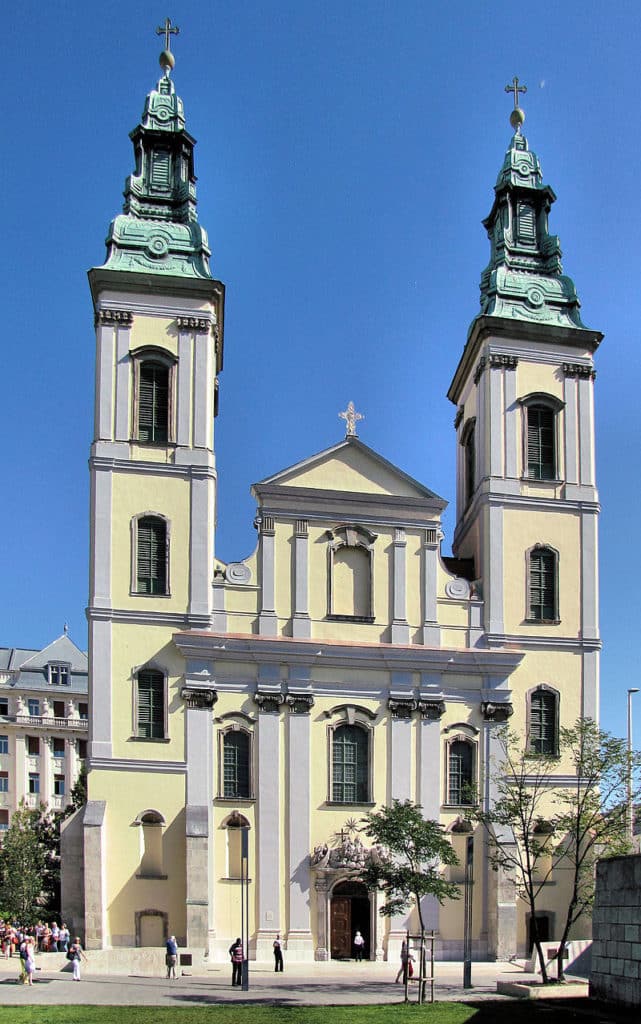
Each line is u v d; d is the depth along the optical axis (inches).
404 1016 1466.5
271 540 2356.1
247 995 1717.5
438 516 2442.2
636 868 1455.5
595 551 2506.2
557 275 2657.5
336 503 2393.0
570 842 2187.5
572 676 2442.2
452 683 2383.1
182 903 2153.1
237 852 2209.6
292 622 2330.2
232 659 2282.2
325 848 2225.6
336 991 1772.9
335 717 2309.3
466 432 2694.4
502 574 2449.6
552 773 2368.4
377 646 2338.8
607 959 1518.2
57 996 1673.2
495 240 2714.1
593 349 2593.5
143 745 2212.1
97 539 2285.9
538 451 2534.5
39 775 4475.9
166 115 2608.3
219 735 2252.7
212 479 2365.9
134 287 2405.3
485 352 2551.7
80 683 4655.5
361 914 2234.3
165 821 2188.7
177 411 2370.8
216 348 2551.7
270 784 2250.2
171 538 2314.2
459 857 2298.2
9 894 3142.2
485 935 2268.7
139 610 2269.9
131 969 2004.2
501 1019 1430.9
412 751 2330.2
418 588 2409.0
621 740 2020.2
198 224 2517.2
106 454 2324.1
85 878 2111.2
